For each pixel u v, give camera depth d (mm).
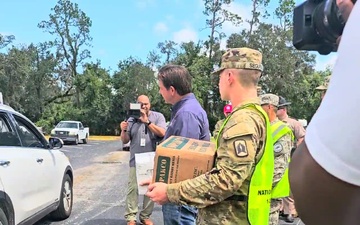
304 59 35719
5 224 3607
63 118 42594
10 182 3725
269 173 1922
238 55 1997
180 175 1909
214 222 1896
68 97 47000
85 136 26719
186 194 1825
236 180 1766
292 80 34531
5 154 3781
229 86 2016
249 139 1793
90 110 42406
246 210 1864
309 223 724
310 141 708
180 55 42250
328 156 668
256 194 1874
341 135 654
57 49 47750
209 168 1894
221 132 1899
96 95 42812
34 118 43438
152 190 1913
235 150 1775
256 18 39688
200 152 1914
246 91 1979
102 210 6207
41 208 4543
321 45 856
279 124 3441
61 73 46688
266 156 1901
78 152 18453
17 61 39500
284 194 3154
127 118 4879
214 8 41969
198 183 1808
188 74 3158
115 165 12969
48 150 5078
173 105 3213
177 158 1912
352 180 651
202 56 40812
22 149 4238
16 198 3824
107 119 42281
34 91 42688
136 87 41688
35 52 43438
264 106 3674
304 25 861
